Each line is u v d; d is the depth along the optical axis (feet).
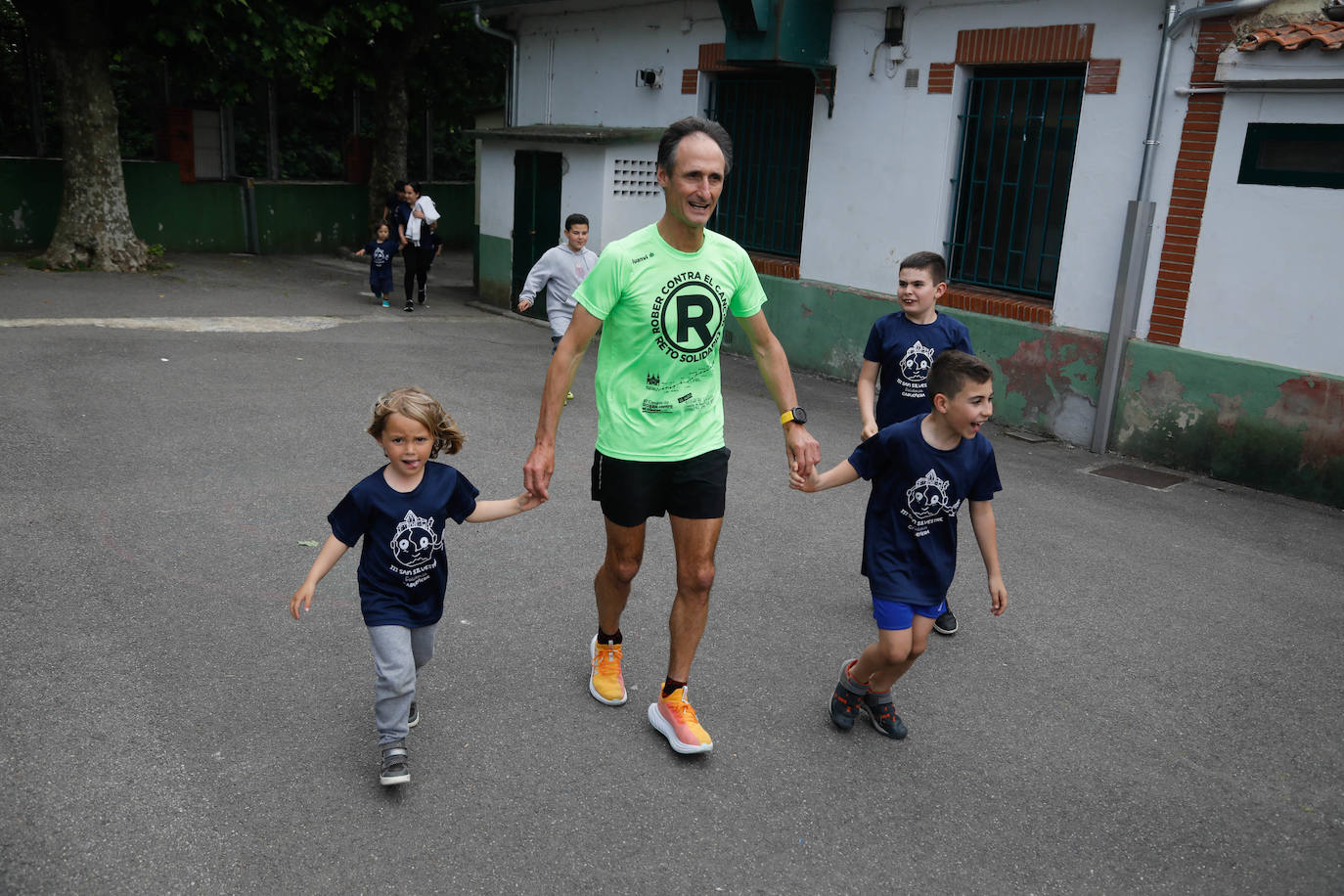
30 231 54.19
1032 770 11.79
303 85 60.95
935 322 15.21
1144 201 25.43
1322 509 23.06
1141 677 14.28
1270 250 23.58
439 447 10.66
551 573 16.52
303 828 9.93
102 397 25.09
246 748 11.18
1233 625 16.24
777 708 12.83
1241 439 24.44
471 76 63.00
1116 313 26.30
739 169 38.14
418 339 36.55
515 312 44.57
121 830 9.66
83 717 11.50
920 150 30.89
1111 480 24.52
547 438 11.08
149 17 43.29
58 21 44.73
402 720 10.57
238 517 17.88
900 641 11.32
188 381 27.35
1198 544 20.12
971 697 13.43
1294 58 22.24
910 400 15.24
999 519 20.89
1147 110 25.39
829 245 34.19
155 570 15.49
